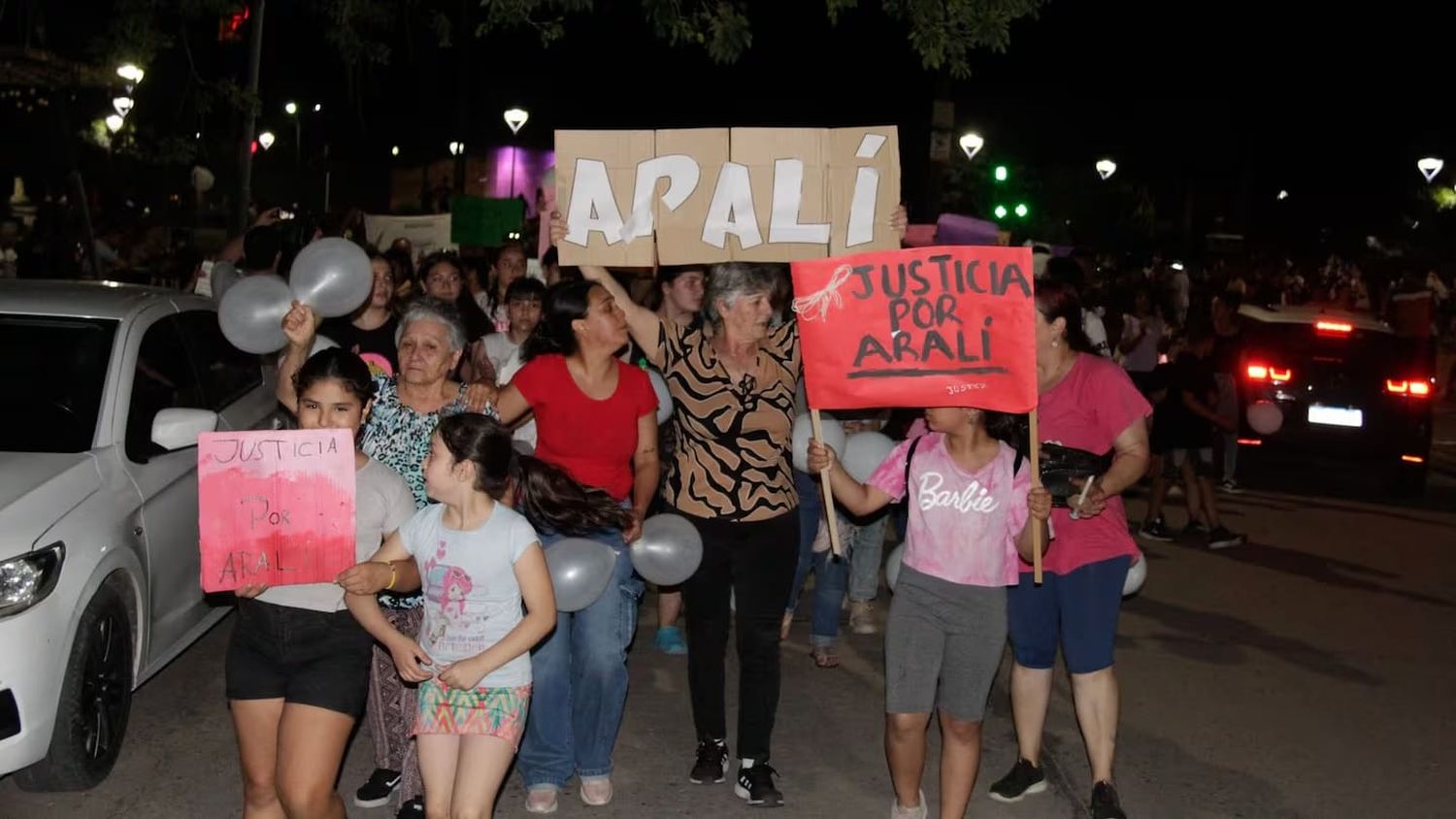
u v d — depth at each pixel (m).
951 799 5.39
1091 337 11.62
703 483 6.00
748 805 6.15
